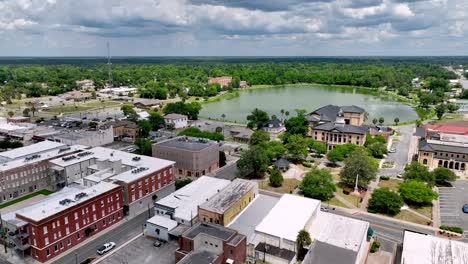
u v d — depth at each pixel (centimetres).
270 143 15962
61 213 8356
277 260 7819
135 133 18912
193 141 14800
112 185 9950
